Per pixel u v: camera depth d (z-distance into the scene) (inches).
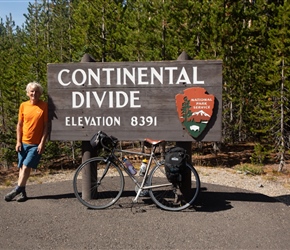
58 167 533.6
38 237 171.2
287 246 162.4
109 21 571.5
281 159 418.6
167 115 213.2
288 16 426.0
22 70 605.0
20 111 220.8
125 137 217.2
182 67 210.2
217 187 260.2
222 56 457.1
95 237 170.9
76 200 225.1
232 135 607.8
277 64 427.5
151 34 482.3
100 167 346.9
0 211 204.5
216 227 182.2
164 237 170.6
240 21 488.4
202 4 489.1
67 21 1215.6
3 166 634.8
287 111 431.8
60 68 220.2
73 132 220.8
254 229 180.2
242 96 492.1
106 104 217.9
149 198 225.3
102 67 217.2
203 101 207.9
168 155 196.9
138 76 214.5
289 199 278.4
